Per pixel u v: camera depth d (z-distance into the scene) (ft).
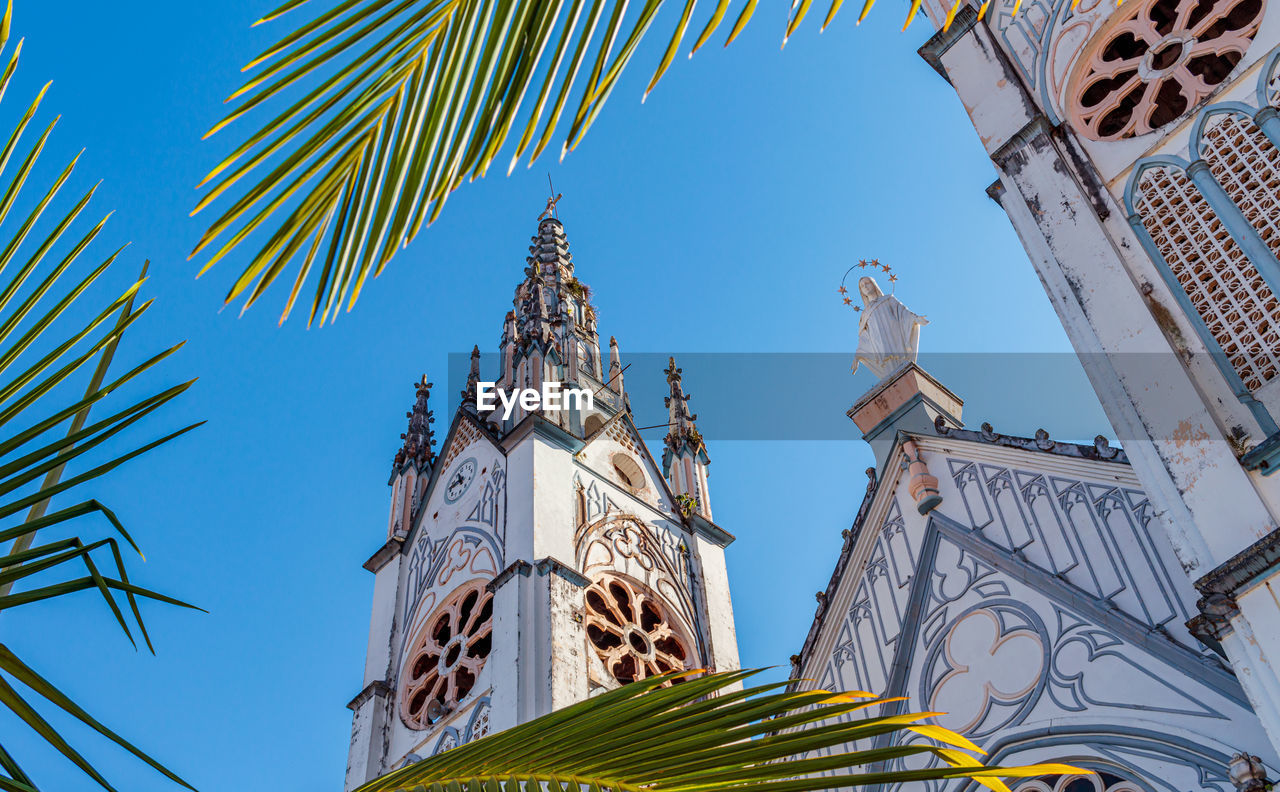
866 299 95.09
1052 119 73.41
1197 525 53.36
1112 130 71.31
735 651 101.71
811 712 17.95
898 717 17.85
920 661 70.23
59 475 17.66
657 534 106.73
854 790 66.59
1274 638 48.03
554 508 98.17
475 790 16.72
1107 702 59.93
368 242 14.74
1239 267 60.75
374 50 14.84
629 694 18.79
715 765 16.94
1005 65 77.82
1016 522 71.26
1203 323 60.18
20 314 16.88
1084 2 75.72
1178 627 60.03
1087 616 63.82
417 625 99.30
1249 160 63.57
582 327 137.49
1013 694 64.34
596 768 17.06
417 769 17.95
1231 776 51.29
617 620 94.27
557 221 158.81
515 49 13.96
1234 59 68.54
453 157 14.29
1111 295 63.36
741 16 13.97
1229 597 49.96
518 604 88.28
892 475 79.41
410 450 121.60
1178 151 66.54
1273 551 49.49
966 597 70.44
